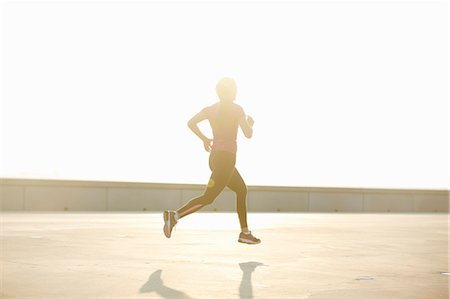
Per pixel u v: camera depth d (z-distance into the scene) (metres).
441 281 4.89
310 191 18.19
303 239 8.23
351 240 8.22
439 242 8.16
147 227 9.86
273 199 17.75
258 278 4.84
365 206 18.92
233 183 6.64
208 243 7.40
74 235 8.27
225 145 6.30
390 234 9.39
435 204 20.00
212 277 4.85
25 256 6.00
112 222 11.11
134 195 16.09
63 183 15.31
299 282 4.70
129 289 4.32
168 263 5.59
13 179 14.86
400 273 5.26
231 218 13.30
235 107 6.36
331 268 5.46
